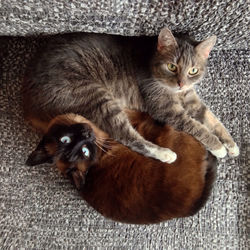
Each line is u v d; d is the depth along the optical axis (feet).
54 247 1.79
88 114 1.72
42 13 1.48
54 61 1.68
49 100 1.68
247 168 1.83
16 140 1.88
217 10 1.44
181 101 1.84
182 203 1.59
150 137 1.77
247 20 1.51
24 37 1.90
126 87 1.81
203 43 1.56
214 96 1.93
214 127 1.83
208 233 1.79
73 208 1.82
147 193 1.62
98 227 1.80
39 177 1.85
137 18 1.50
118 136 1.73
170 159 1.65
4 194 1.84
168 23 1.53
